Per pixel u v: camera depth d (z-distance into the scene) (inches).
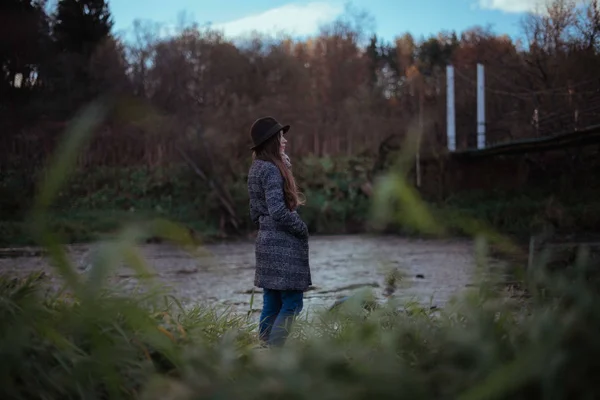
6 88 887.1
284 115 1365.7
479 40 1247.5
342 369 57.9
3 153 856.9
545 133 846.5
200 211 890.1
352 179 983.0
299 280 160.7
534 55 924.6
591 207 752.3
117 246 50.3
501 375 46.3
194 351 76.8
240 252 653.9
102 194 938.7
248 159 997.2
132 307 71.0
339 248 663.8
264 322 159.5
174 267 487.5
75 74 948.0
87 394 71.9
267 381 54.6
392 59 1904.5
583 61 847.1
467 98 1198.9
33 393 71.4
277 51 1598.2
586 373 52.9
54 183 44.8
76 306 89.4
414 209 39.4
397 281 85.2
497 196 913.5
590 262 64.5
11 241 645.9
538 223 738.8
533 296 68.3
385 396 50.5
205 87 1229.7
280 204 159.9
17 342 72.3
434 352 67.9
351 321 92.8
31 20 844.6
